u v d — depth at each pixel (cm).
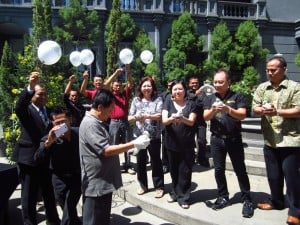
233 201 525
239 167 483
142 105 570
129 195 581
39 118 475
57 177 451
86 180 370
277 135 450
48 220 492
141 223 500
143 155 568
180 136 498
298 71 2219
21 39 2066
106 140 363
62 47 1750
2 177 494
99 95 368
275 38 2195
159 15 1959
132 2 1962
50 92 723
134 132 572
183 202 504
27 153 463
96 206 369
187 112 503
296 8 2216
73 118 488
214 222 451
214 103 465
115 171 380
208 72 1866
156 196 552
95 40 1806
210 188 592
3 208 508
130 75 703
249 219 460
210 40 2056
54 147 446
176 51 1792
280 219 459
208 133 967
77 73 1568
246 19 2114
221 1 2080
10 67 801
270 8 2202
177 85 508
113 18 1703
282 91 448
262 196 551
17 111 457
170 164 518
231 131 480
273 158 472
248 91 1305
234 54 1881
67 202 448
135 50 1767
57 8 1833
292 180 441
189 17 1847
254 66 2014
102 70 1889
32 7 1834
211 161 736
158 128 559
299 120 446
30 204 469
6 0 1833
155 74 1702
